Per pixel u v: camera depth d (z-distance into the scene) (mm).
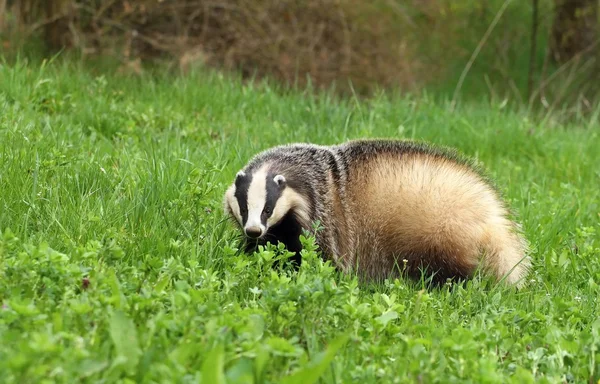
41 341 5680
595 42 28906
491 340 7648
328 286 7574
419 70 28922
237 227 10578
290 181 10273
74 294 7496
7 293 7367
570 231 12680
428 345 7590
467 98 28219
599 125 22328
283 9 24922
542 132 19078
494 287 10055
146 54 23922
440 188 10656
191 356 6375
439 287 10578
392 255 10727
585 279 10727
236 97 18656
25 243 8914
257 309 7531
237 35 24203
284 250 9594
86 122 15555
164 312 7336
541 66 30906
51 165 11367
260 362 6055
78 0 23234
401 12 26828
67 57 20922
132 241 9688
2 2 22109
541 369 7512
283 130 16297
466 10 31422
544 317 8562
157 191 10867
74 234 9602
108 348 6199
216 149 13625
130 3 23109
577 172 16656
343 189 10711
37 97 16250
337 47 25828
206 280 8328
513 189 14867
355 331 7418
